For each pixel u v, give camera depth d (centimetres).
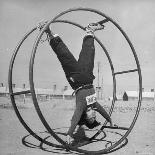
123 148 609
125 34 614
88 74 570
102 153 579
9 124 837
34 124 859
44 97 3978
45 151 586
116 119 982
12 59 568
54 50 566
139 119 982
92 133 728
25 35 578
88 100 562
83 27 648
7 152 571
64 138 686
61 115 1105
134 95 4912
